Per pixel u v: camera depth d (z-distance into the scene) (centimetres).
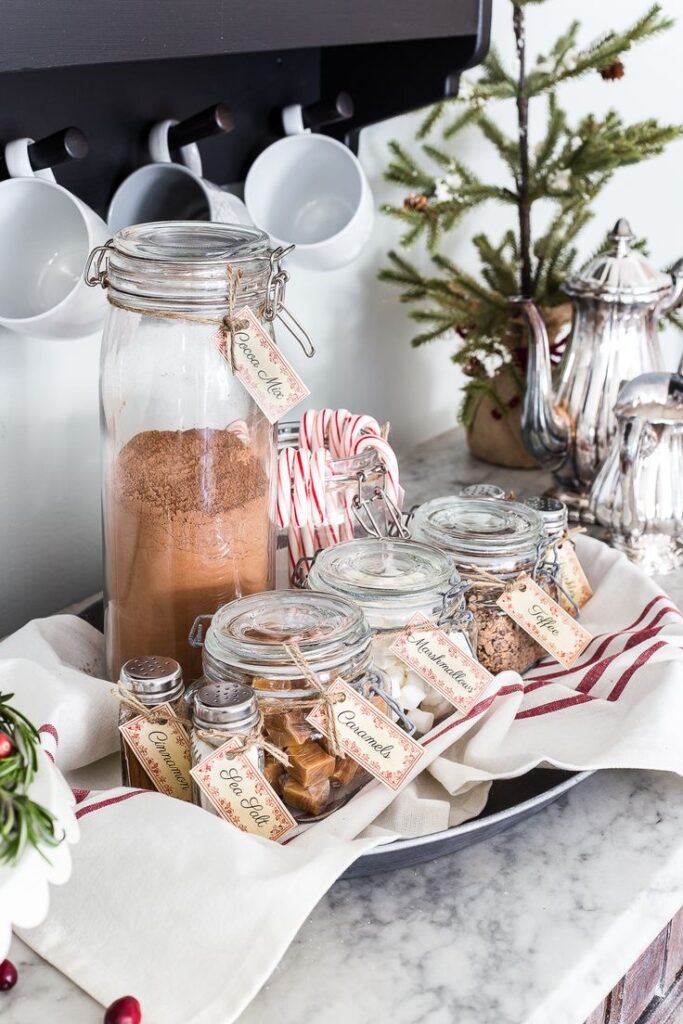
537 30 156
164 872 62
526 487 133
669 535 114
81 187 97
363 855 66
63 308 85
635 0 172
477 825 68
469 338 131
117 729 77
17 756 54
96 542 111
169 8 73
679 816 76
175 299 73
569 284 120
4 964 60
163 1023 57
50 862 53
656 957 76
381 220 137
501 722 78
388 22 92
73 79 94
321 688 68
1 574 102
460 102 128
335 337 135
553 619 86
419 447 149
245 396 78
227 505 79
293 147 109
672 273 119
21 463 101
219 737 66
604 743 76
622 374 119
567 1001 61
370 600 77
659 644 86
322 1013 59
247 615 73
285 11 82
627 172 179
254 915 59
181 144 100
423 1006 59
